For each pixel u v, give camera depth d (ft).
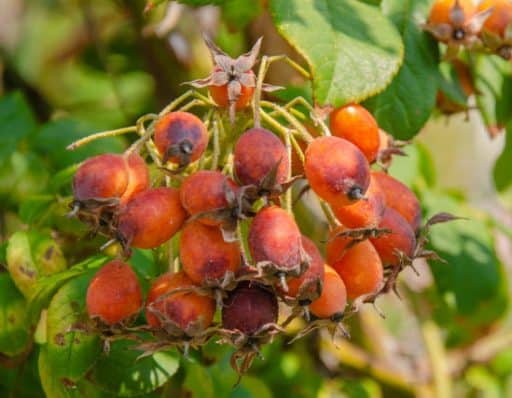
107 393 1.69
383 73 1.61
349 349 2.33
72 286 1.64
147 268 1.66
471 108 1.82
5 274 1.73
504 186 1.95
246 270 1.45
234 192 1.45
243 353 1.46
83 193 1.47
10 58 2.45
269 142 1.46
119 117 2.50
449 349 2.48
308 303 1.47
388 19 1.65
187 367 1.78
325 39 1.61
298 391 2.12
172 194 1.47
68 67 2.91
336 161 1.48
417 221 1.57
